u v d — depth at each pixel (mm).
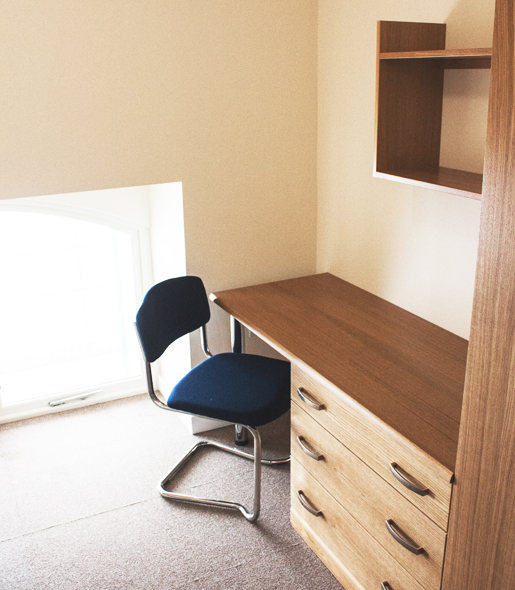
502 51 999
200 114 2396
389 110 1901
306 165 2670
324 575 1959
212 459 2572
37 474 2467
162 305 2281
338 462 1803
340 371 1813
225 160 2496
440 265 2100
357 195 2457
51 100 2152
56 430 2785
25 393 2941
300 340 2045
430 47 1889
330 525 1917
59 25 2092
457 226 1995
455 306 2072
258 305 2395
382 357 1912
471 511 1286
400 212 2234
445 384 1734
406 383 1739
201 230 2535
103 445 2666
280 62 2480
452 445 1429
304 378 1914
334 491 1855
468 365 1204
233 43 2373
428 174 1869
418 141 1980
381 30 1804
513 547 1190
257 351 2879
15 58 2064
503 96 1010
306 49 2514
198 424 2742
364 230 2459
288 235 2732
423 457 1406
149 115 2314
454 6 1850
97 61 2180
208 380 2289
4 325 2834
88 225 2861
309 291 2551
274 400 2137
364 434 1642
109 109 2248
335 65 2436
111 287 2998
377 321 2209
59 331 2957
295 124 2590
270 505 2281
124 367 3127
